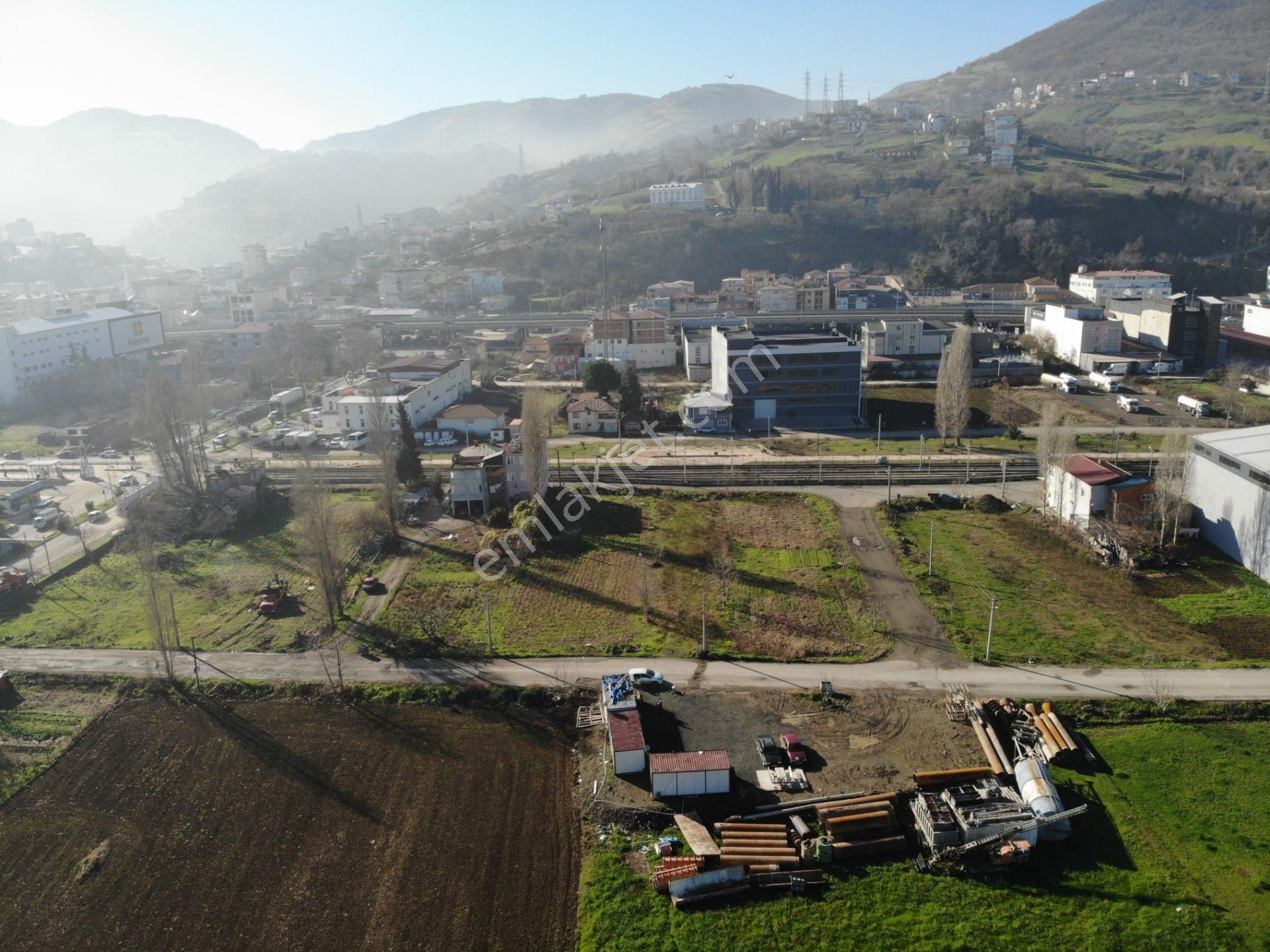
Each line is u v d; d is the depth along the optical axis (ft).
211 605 262.26
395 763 184.34
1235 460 267.59
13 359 548.31
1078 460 312.29
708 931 138.21
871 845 153.58
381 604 257.14
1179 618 234.58
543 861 155.43
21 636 244.83
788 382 446.19
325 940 139.23
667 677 211.00
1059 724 183.11
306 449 308.60
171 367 611.06
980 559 277.44
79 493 377.91
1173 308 531.09
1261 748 178.29
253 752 189.57
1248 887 143.84
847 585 260.83
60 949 139.74
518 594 261.65
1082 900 142.20
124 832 166.40
